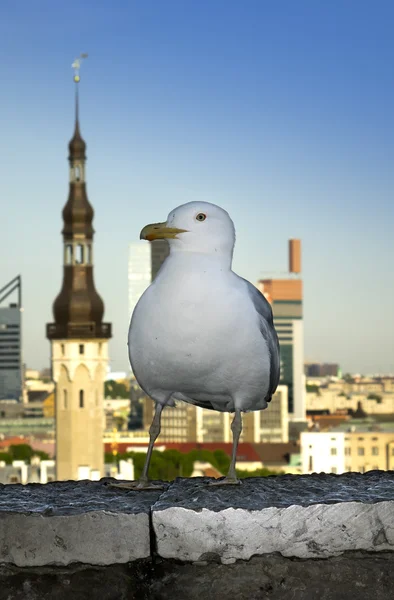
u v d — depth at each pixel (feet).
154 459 595.47
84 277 654.12
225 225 23.67
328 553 20.54
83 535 20.67
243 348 23.18
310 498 21.11
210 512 20.53
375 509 20.49
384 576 20.48
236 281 23.75
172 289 23.20
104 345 640.58
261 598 20.52
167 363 23.38
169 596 20.62
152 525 20.63
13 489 23.30
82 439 629.10
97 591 20.67
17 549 20.67
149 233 23.68
